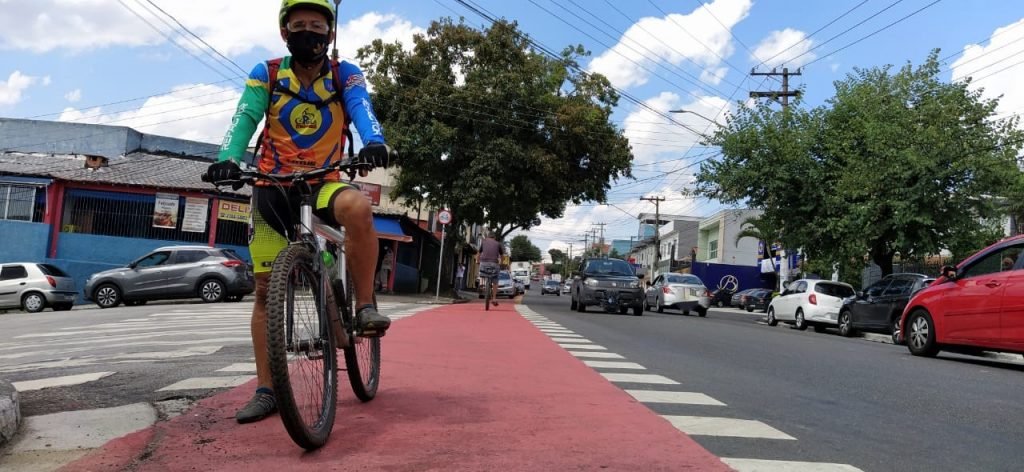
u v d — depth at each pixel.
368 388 4.50
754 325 19.98
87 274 25.27
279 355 2.95
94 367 6.28
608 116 27.44
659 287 26.00
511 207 26.06
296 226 3.75
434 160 24.98
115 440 3.46
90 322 12.72
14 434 3.56
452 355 7.31
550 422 4.20
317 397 3.44
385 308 16.50
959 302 9.81
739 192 24.19
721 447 3.82
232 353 7.29
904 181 19.27
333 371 3.60
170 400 4.52
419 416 4.19
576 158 26.98
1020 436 4.56
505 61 26.02
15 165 26.47
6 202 25.11
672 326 14.61
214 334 9.73
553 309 21.11
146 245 25.64
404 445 3.51
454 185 25.23
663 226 88.81
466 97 24.83
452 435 3.76
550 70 27.09
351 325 3.85
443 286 29.30
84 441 3.48
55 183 25.31
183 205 25.92
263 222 3.88
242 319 12.68
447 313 15.46
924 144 19.45
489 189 24.62
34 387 5.09
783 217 23.98
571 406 4.74
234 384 5.12
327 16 3.68
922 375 7.59
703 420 4.50
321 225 3.71
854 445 4.07
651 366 7.42
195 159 32.78
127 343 8.82
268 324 2.97
